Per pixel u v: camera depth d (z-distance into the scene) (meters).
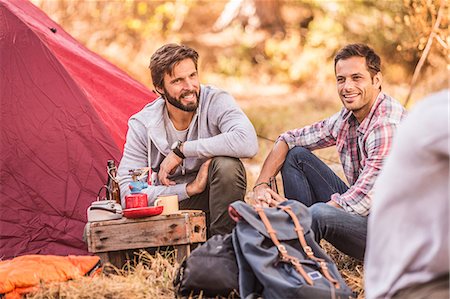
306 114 12.59
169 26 15.55
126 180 5.29
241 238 4.16
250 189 8.35
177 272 4.37
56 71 5.95
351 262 5.12
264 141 11.25
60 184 5.73
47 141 5.78
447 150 2.81
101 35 15.13
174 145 5.18
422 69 12.16
